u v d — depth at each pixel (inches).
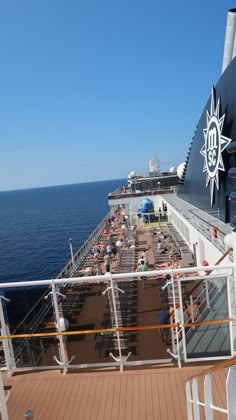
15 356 243.9
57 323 229.0
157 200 1222.9
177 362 231.9
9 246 2447.1
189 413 162.4
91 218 3853.3
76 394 210.4
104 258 655.1
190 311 252.7
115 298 247.4
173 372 222.7
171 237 765.9
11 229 3513.8
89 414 193.6
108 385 216.5
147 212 1034.1
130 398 203.2
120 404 199.2
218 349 238.5
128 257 677.3
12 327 245.1
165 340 248.5
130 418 188.1
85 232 2842.0
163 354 240.1
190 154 711.7
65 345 235.9
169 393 204.1
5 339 231.6
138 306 257.8
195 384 141.6
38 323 245.6
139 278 283.1
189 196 751.1
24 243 2529.5
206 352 238.1
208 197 552.1
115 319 225.9
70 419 191.0
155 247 722.8
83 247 753.0
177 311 234.1
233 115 407.5
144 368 229.5
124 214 1332.4
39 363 244.1
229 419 106.0
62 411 197.2
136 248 753.6
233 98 404.5
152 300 263.9
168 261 613.3
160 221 1008.9
